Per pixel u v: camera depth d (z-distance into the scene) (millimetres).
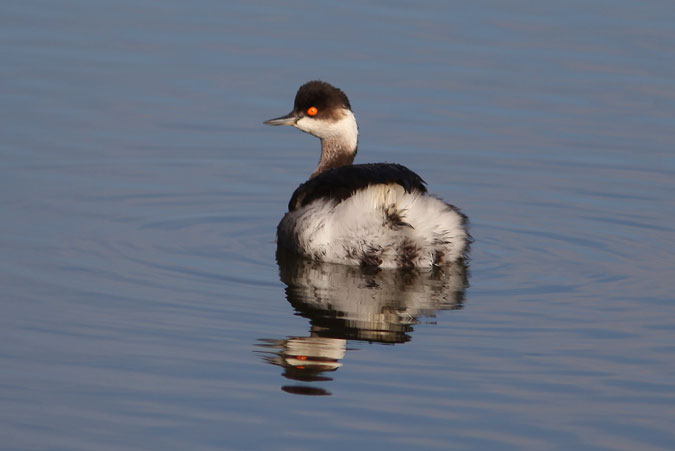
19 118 19328
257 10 26531
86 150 18078
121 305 11578
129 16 25781
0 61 22234
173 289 12133
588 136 19109
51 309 11406
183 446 8680
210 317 11320
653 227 15031
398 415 9219
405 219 12250
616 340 10922
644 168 17672
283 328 11070
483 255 13719
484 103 20688
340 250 12594
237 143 18953
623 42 23984
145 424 9023
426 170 17625
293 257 13266
